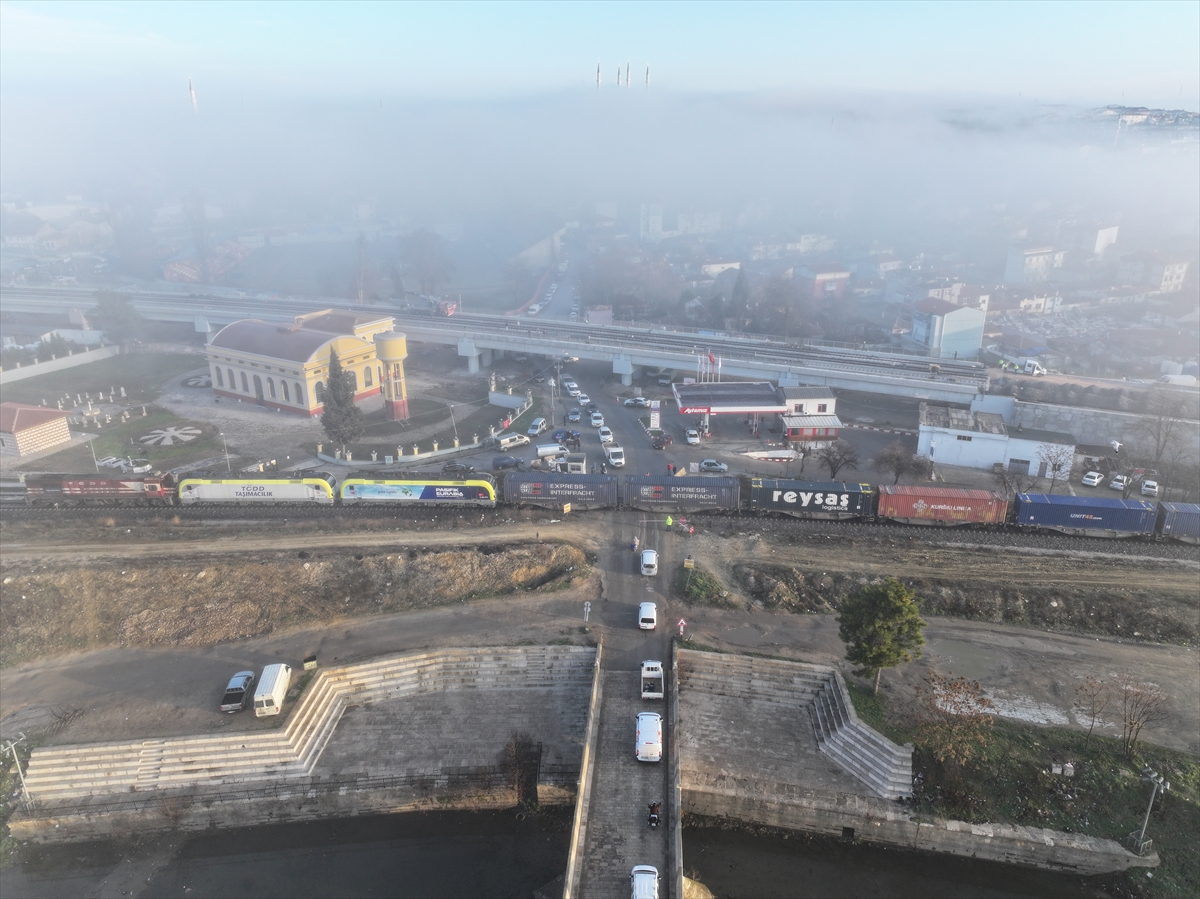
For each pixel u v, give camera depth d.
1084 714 66.06
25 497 107.62
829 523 98.25
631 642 74.12
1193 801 58.09
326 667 71.19
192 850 58.53
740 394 139.88
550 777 61.00
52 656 75.88
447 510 101.56
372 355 157.75
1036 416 136.12
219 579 83.94
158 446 130.75
